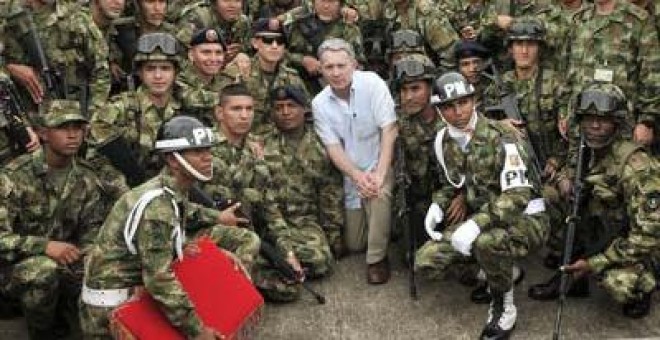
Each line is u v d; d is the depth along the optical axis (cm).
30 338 488
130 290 407
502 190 479
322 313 517
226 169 529
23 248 457
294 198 579
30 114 581
